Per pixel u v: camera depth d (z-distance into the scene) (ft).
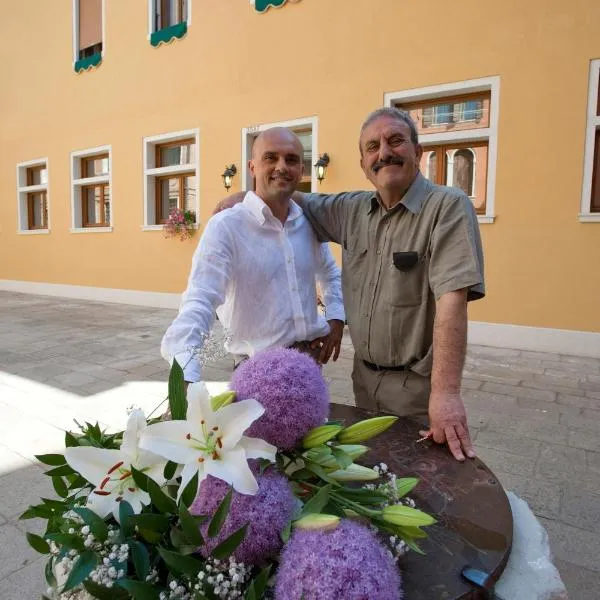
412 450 4.28
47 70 36.55
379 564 2.03
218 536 2.19
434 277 5.09
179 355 4.02
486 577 2.67
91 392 14.01
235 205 5.93
